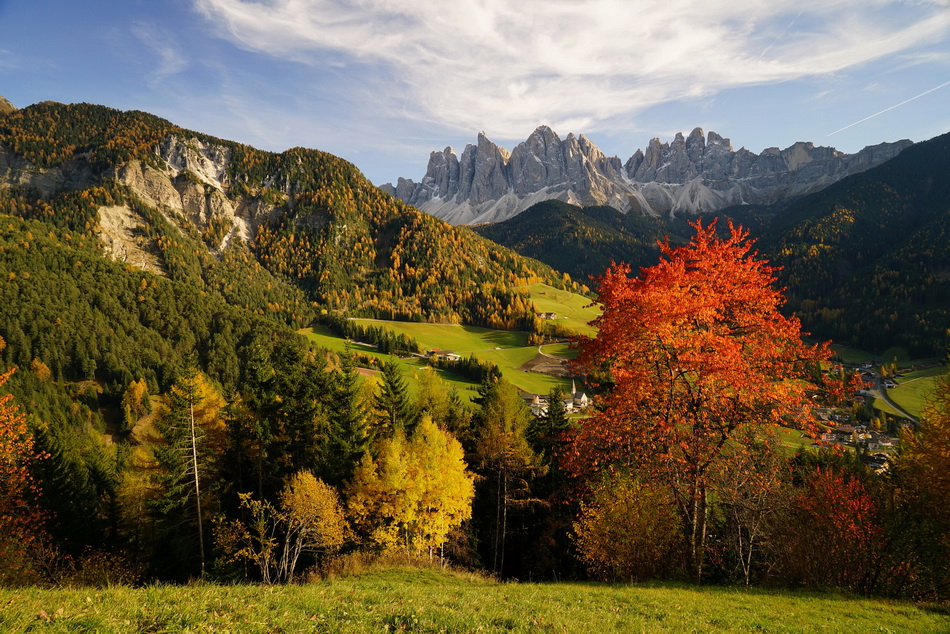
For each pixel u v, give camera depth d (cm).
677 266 2147
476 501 4669
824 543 2300
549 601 1454
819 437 2052
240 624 877
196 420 3925
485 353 18600
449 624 1013
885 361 18588
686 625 1269
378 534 3319
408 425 4903
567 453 2372
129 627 791
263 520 3064
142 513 4097
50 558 3186
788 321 2120
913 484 2433
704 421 2123
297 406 4147
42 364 12225
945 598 2102
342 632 916
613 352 2116
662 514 2433
